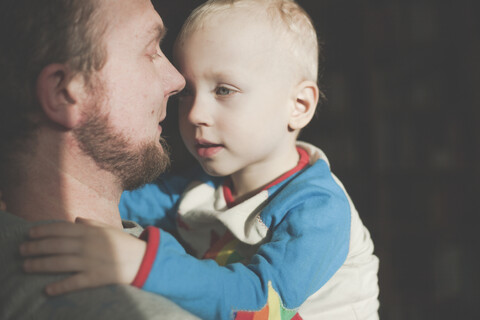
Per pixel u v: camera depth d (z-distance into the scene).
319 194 1.06
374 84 3.30
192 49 1.13
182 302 0.74
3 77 0.73
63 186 0.80
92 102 0.79
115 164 0.84
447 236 3.10
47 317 0.61
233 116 1.11
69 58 0.76
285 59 1.16
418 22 3.22
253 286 0.86
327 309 1.13
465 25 3.07
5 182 0.75
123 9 0.84
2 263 0.66
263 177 1.19
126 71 0.83
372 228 3.25
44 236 0.66
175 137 3.20
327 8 3.41
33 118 0.76
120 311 0.61
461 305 2.98
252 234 1.07
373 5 3.31
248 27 1.13
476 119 3.05
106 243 0.68
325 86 3.44
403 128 3.27
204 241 1.20
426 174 3.18
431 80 3.21
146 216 1.30
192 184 1.28
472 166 3.06
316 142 3.48
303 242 0.97
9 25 0.74
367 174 3.30
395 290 3.15
